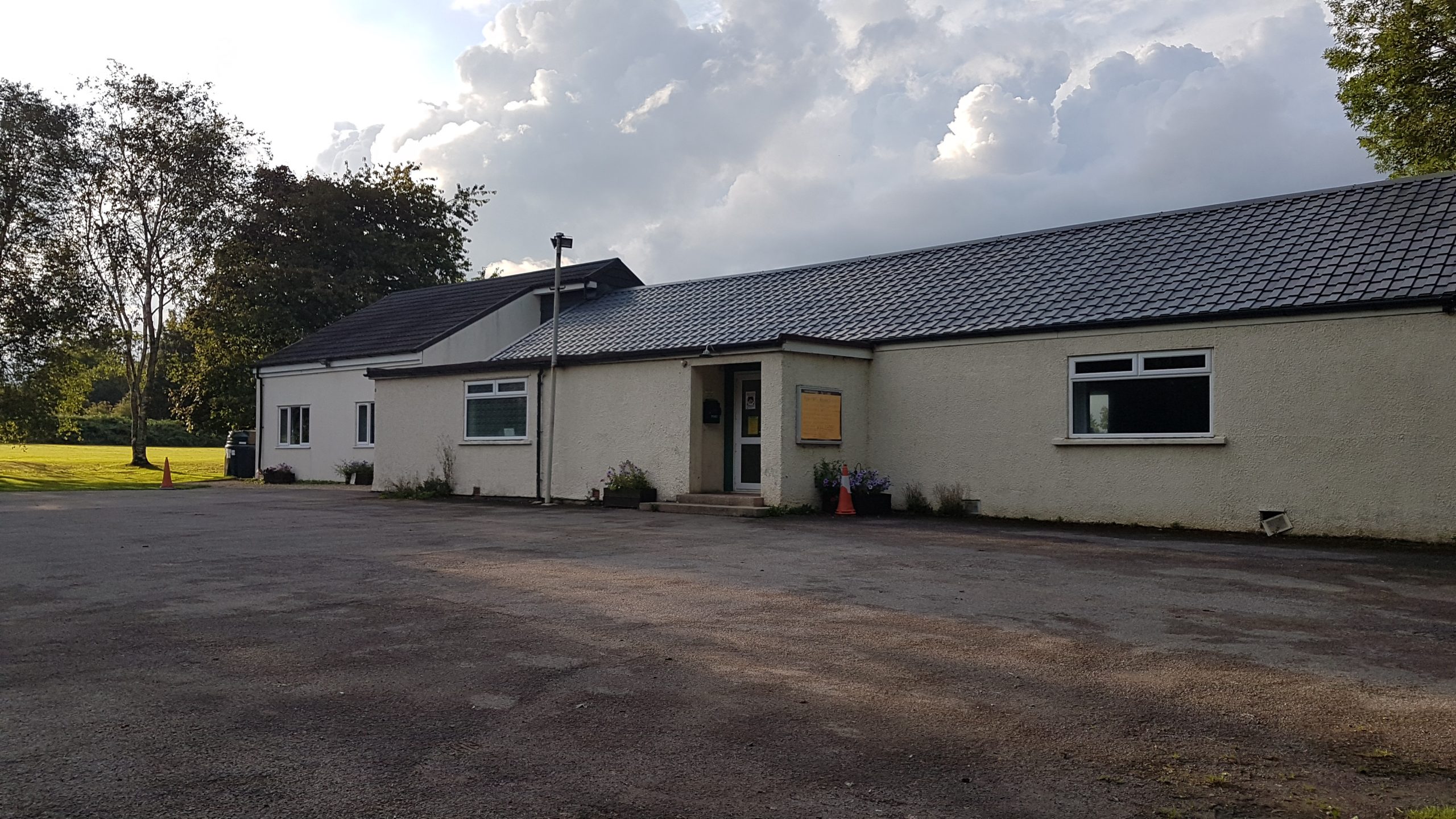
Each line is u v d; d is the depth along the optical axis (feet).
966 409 55.01
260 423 106.52
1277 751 15.06
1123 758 14.76
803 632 23.16
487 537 43.04
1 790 13.26
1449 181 51.29
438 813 12.61
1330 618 24.86
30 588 29.43
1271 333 45.21
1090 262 58.54
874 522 50.72
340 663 20.20
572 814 12.62
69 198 124.26
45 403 127.85
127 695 17.87
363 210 143.84
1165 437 48.06
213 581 30.63
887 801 13.15
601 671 19.62
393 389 75.97
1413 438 41.47
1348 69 88.84
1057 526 49.24
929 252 71.15
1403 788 13.60
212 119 131.23
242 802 12.92
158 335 134.62
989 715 16.79
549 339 77.61
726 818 12.55
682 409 58.29
